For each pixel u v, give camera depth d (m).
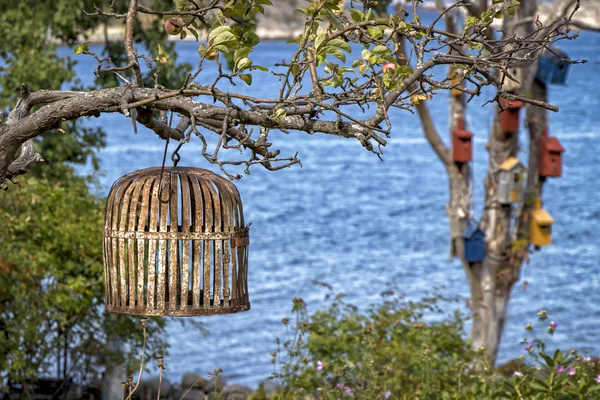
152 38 20.70
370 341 12.89
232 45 5.67
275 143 99.88
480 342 20.36
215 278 6.52
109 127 109.50
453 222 20.00
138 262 6.49
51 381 17.97
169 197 6.45
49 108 6.38
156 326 17.41
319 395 12.84
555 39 6.36
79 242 16.58
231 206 6.58
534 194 19.88
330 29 6.23
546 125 19.69
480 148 90.19
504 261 20.19
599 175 74.50
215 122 6.92
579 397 9.62
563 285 35.50
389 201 61.75
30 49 20.84
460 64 6.29
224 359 24.89
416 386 13.48
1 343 15.70
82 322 17.22
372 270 38.22
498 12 6.11
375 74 5.80
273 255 41.81
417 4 6.25
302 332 13.74
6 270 15.37
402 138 105.50
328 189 67.12
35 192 16.72
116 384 17.31
